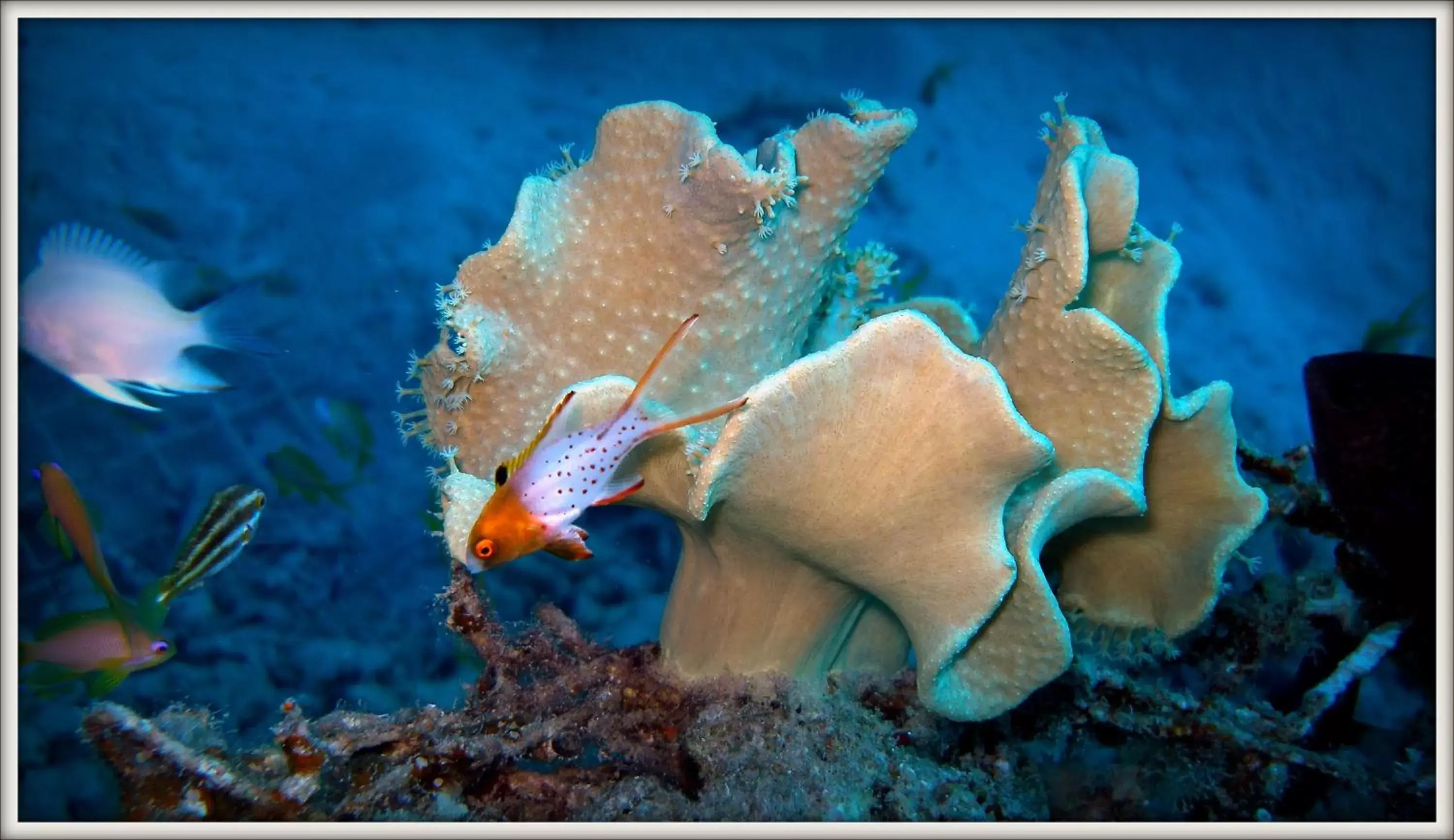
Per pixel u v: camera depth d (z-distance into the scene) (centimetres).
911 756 63
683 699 63
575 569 110
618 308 58
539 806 62
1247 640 70
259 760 60
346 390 124
